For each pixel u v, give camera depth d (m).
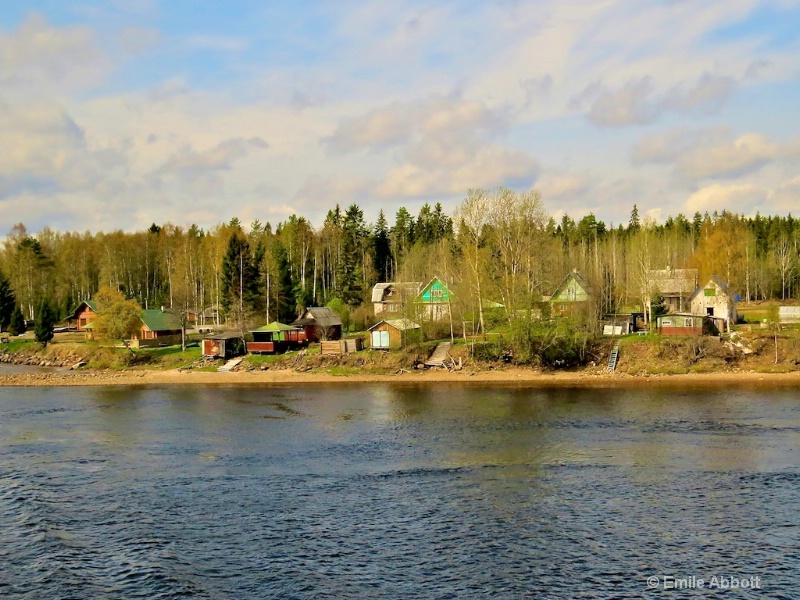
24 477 42.09
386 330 91.12
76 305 155.12
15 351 118.06
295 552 30.14
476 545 30.70
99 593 26.36
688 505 35.53
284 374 88.38
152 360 100.44
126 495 38.28
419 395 73.00
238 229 184.50
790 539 30.97
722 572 27.84
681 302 116.12
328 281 163.75
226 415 63.94
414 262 139.00
